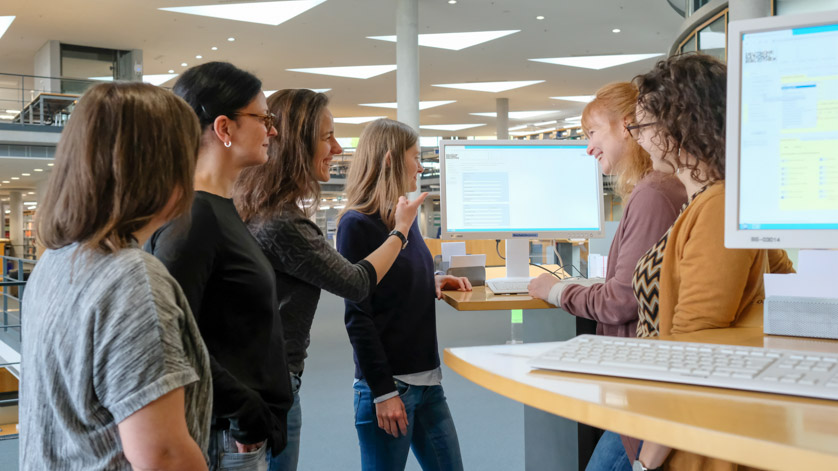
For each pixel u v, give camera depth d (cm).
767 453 59
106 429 77
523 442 350
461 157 239
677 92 129
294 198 152
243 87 129
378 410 181
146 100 85
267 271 125
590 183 244
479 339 666
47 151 1320
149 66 1599
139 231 85
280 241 146
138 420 75
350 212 188
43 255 87
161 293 80
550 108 2294
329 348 625
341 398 446
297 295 152
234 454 121
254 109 130
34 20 1227
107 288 76
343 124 2466
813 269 114
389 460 188
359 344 181
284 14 1245
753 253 119
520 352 104
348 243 184
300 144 152
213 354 117
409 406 190
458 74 1730
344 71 1691
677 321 122
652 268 132
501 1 1162
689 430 64
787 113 109
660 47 1490
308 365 552
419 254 194
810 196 108
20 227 2345
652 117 133
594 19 1270
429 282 196
